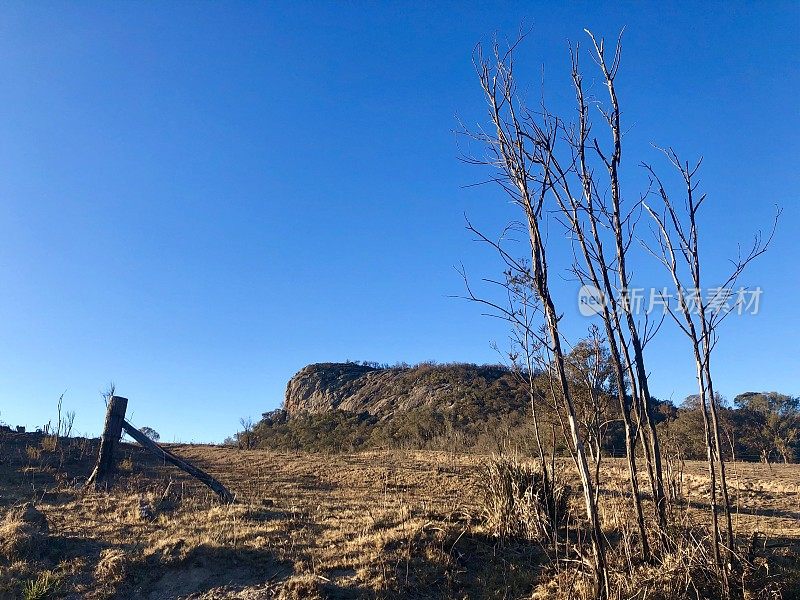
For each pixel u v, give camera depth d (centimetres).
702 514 1235
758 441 2952
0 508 1286
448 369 6456
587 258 770
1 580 914
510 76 742
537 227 733
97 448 2084
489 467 1120
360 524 1057
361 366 8831
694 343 762
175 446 2934
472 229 758
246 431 4600
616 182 796
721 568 734
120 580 916
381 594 813
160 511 1285
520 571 858
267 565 924
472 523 1027
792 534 992
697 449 2375
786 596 710
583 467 702
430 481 1802
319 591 816
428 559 898
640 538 784
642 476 1584
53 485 1575
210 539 1001
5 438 2109
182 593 882
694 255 766
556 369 782
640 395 815
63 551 1030
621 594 698
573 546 824
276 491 1617
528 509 976
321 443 4666
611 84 790
